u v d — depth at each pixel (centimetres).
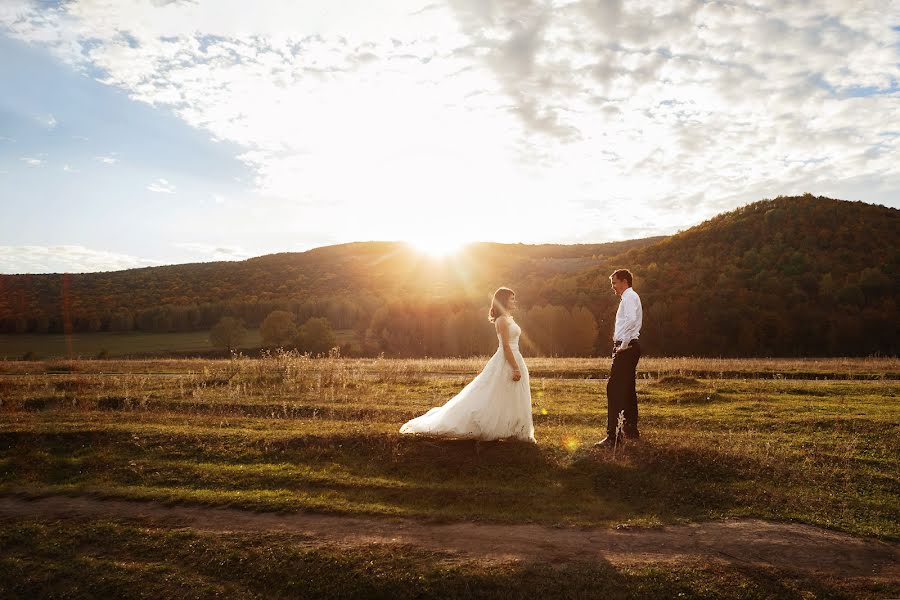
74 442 880
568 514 625
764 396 1310
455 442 817
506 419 798
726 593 468
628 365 812
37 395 1318
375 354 6334
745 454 764
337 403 1225
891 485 678
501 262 11288
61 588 517
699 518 610
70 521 624
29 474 777
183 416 1073
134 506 664
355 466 773
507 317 806
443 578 495
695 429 963
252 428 952
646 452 761
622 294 839
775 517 609
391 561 521
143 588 511
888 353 4675
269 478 732
